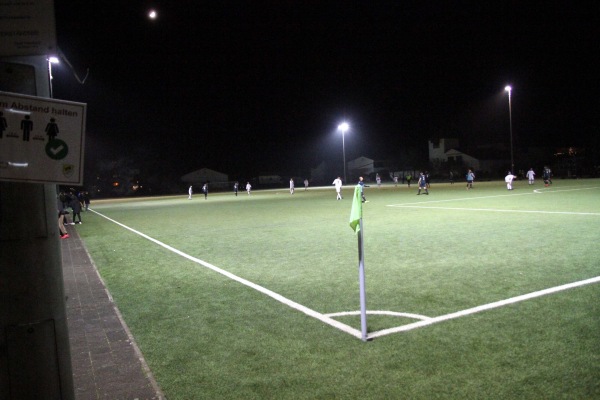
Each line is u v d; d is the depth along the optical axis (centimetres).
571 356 410
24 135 214
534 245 1001
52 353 218
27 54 216
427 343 456
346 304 613
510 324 499
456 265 830
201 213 2544
